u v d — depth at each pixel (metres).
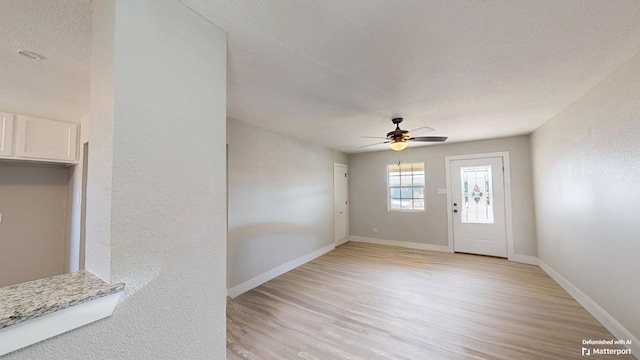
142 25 0.99
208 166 1.24
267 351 1.97
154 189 1.00
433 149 5.13
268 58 1.70
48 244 3.12
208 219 1.23
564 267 3.05
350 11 1.25
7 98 2.19
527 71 1.93
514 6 1.23
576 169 2.63
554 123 3.11
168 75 1.08
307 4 1.19
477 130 3.86
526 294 2.93
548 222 3.50
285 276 3.69
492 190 4.53
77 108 2.47
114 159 0.88
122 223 0.90
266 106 2.66
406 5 1.21
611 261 2.12
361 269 3.96
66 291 0.79
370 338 2.11
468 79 2.06
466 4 1.21
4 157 2.42
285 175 4.00
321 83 2.11
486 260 4.32
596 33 1.45
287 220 4.00
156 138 1.01
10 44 1.43
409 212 5.37
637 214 1.80
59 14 1.19
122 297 0.88
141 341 0.94
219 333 1.25
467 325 2.29
